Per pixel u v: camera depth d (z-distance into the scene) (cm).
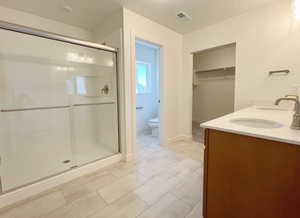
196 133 394
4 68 212
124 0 193
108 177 186
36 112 238
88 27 273
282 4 192
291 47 189
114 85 234
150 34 248
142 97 389
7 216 127
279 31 196
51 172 182
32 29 164
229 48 395
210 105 452
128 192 157
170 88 299
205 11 221
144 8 212
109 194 154
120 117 233
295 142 74
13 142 219
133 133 237
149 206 138
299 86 186
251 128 100
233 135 98
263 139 86
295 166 77
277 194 84
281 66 198
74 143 271
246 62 227
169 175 190
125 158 229
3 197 137
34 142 236
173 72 302
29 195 150
